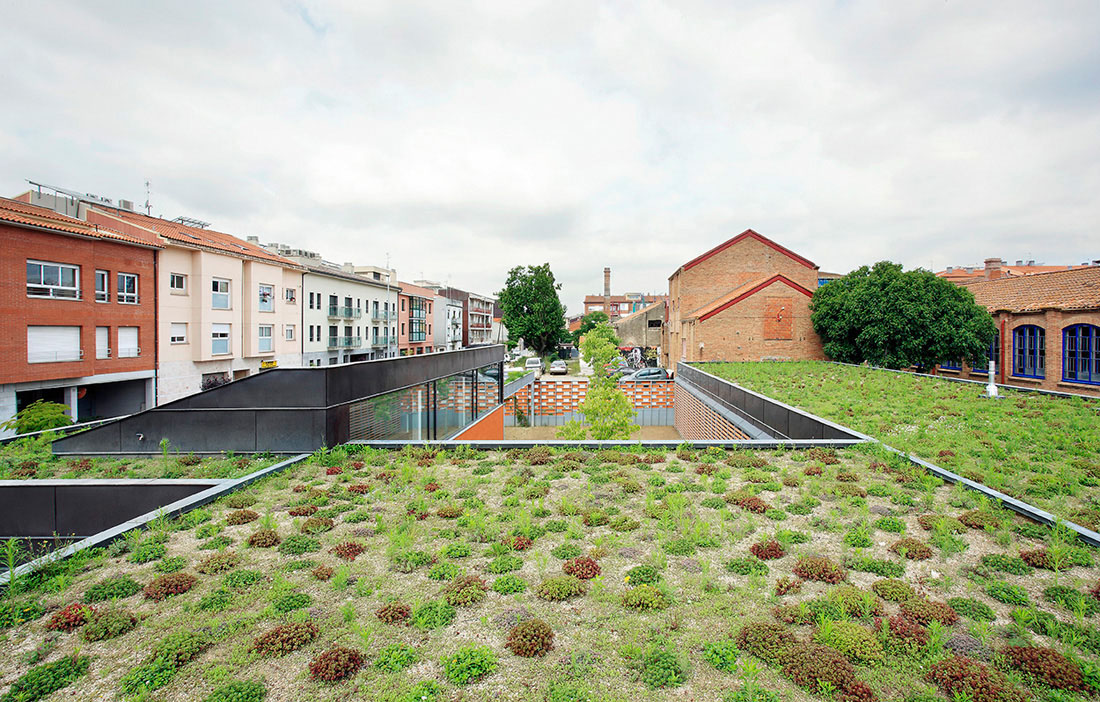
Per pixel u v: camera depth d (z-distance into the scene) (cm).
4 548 684
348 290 4303
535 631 387
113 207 2817
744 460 827
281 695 329
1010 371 2361
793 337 2945
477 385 1972
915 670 341
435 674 349
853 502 638
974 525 556
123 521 732
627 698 322
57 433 1188
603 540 561
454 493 719
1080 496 624
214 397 952
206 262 2770
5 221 1833
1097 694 311
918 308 2361
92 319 2170
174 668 353
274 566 508
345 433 1005
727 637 382
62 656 372
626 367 5497
